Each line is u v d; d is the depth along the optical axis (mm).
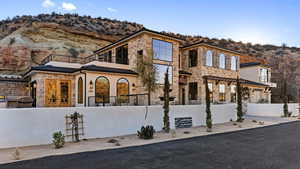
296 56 59406
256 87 29688
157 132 12484
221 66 25422
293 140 9867
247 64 35312
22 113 8703
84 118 10297
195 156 6938
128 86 17734
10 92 22859
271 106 23469
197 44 23438
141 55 17922
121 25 54812
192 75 24203
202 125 15664
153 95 18391
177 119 14281
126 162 6234
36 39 34375
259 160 6453
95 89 15758
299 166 5848
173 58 20625
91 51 37812
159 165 5934
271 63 57656
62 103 17422
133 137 10867
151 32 18703
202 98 22641
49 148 8242
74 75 18031
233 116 18531
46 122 9219
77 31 39406
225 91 25156
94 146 8609
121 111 11609
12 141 8414
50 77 17000
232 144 8977
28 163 6148
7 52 29969
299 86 48375
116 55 23047
